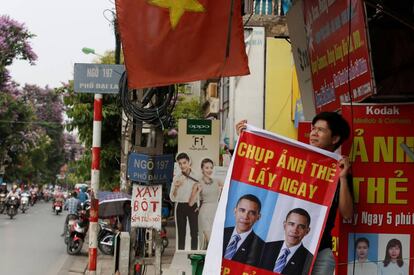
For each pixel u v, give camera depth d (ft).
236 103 47.06
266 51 45.50
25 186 215.10
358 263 15.31
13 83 144.97
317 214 13.97
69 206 58.70
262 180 14.02
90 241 33.24
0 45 118.01
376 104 15.51
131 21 18.94
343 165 14.07
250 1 46.16
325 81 19.26
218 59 19.02
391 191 15.33
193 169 27.81
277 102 45.14
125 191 49.34
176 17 18.99
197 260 25.39
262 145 14.12
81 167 66.95
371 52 15.60
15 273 42.11
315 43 20.01
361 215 15.33
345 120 14.99
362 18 15.55
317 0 19.29
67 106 65.00
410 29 17.25
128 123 33.22
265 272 13.78
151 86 18.81
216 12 19.15
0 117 145.38
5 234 72.08
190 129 27.94
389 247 15.28
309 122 20.10
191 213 27.61
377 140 15.42
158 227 27.37
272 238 13.88
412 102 15.34
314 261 13.84
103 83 30.68
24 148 174.19
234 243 13.85
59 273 42.65
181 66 18.94
